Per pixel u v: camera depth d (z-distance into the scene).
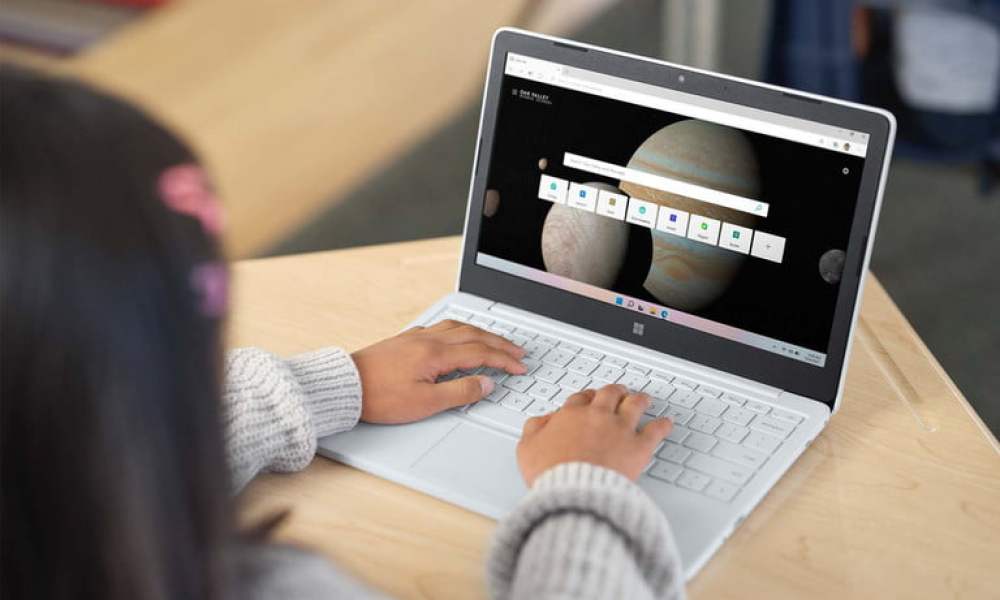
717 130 1.06
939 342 2.45
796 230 1.04
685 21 3.18
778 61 3.06
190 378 0.49
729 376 1.09
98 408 0.46
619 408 0.97
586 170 1.12
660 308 1.12
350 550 0.88
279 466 0.95
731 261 1.08
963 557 0.90
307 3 3.35
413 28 3.28
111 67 3.02
